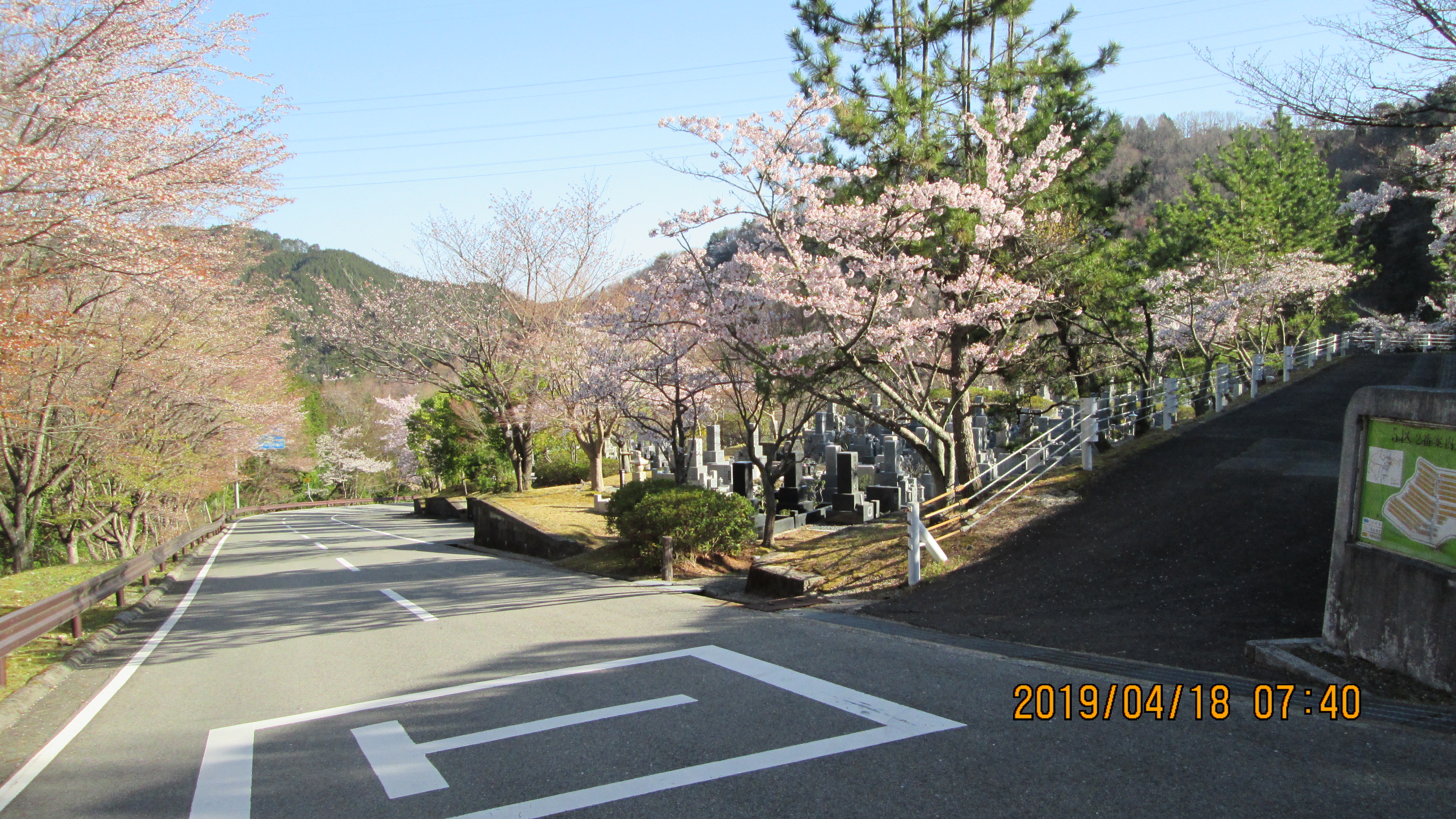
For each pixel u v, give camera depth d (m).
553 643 8.11
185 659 8.71
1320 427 15.40
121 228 8.95
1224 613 7.54
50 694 7.46
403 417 44.97
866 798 4.05
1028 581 9.40
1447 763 4.20
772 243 13.27
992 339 12.55
